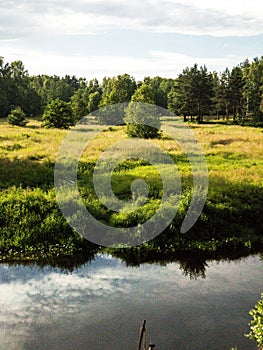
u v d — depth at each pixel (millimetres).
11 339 10750
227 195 20391
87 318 11797
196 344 10586
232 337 10922
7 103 81500
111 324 11492
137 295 13266
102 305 12586
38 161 24812
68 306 12508
